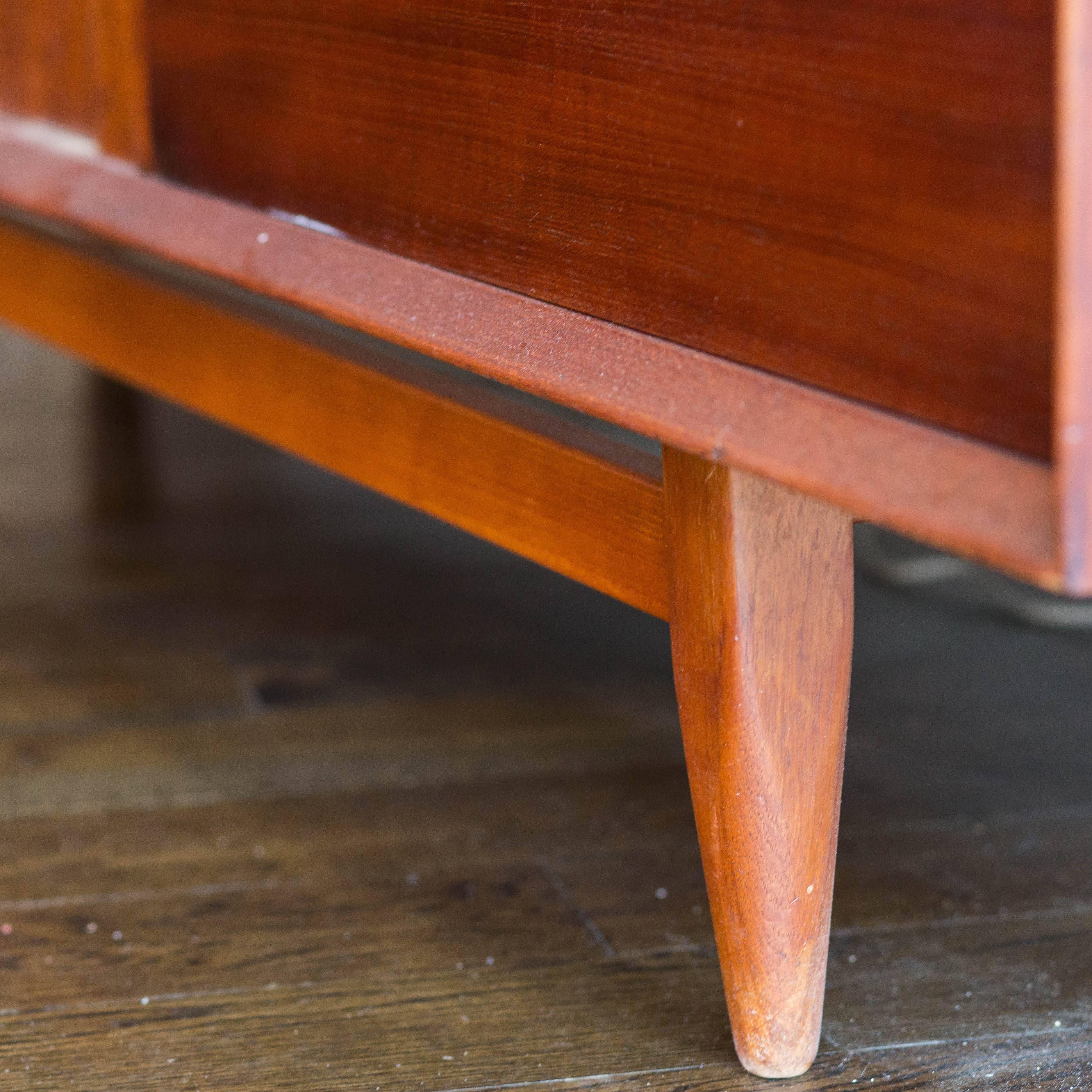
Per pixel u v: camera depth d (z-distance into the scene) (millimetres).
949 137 922
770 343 960
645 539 1052
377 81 1060
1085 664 1473
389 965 1130
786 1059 1062
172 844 1220
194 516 1977
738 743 1028
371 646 1503
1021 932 1152
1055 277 903
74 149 1211
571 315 1008
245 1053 1079
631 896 1179
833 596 1032
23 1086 1062
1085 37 895
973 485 920
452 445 1122
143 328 1285
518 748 1316
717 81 964
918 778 1287
